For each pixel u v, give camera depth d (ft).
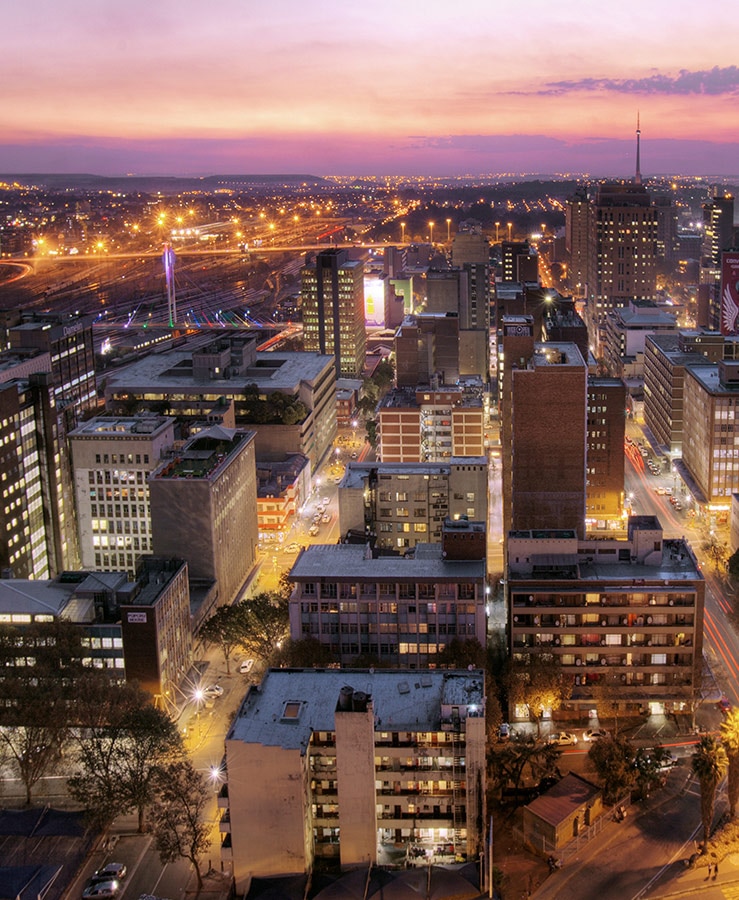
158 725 624.18
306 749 519.60
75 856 568.82
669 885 536.01
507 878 543.80
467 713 523.29
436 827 538.47
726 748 577.84
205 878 554.46
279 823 519.19
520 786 624.18
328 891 497.46
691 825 585.63
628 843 571.28
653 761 607.78
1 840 575.79
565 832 558.56
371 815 526.57
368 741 516.73
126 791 585.63
